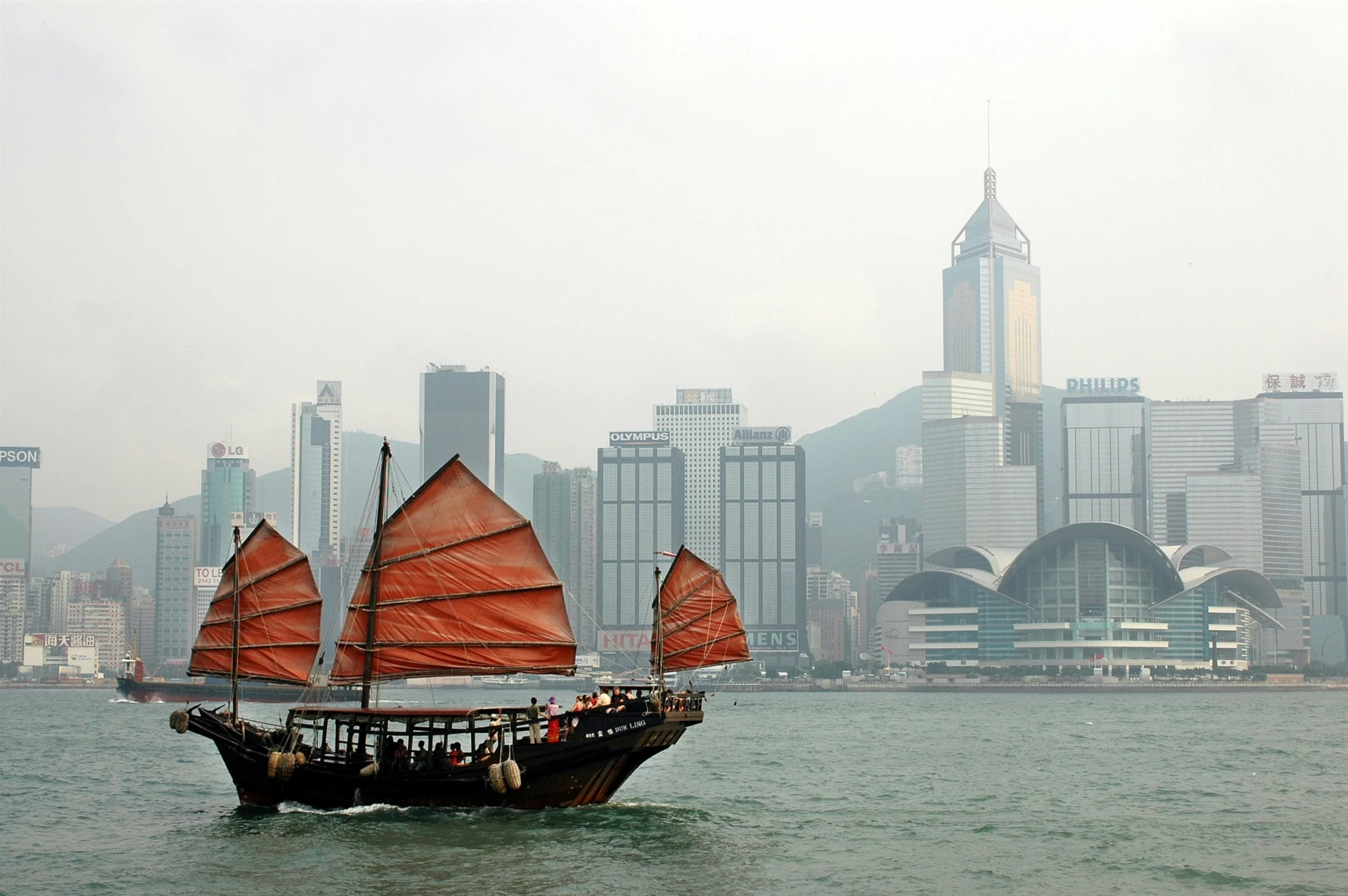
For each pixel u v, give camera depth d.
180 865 43.84
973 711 191.50
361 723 53.47
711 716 179.12
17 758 87.69
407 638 53.28
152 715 168.00
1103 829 54.31
